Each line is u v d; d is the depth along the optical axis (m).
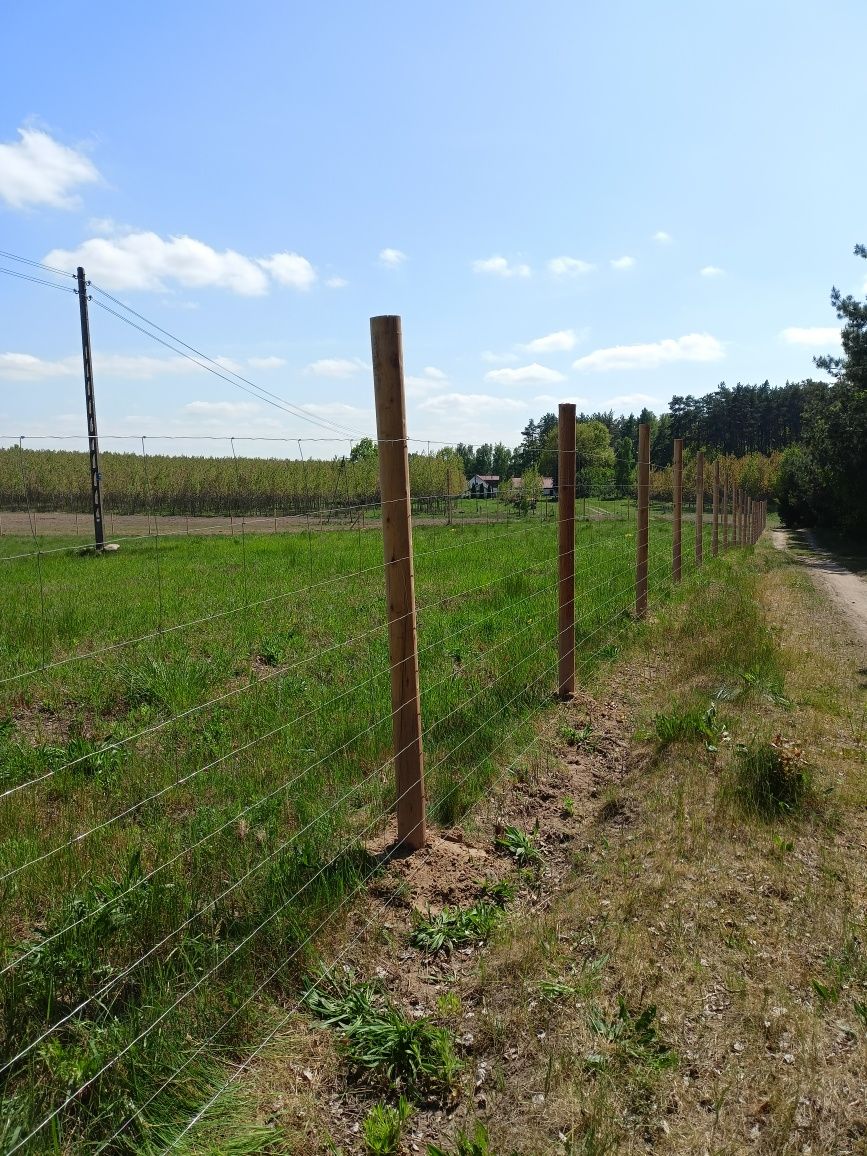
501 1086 2.63
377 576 12.61
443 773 4.92
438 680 6.66
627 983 3.13
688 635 9.02
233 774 4.73
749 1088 2.60
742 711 6.45
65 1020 2.58
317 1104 2.56
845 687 7.71
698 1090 2.59
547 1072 2.65
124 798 4.50
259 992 2.99
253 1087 2.59
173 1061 2.61
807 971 3.23
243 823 4.12
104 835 4.02
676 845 4.21
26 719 6.04
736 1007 2.99
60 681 6.72
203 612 9.38
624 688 7.30
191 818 4.22
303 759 5.00
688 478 54.00
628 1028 2.85
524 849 4.25
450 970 3.29
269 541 20.19
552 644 7.93
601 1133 2.40
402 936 3.46
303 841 3.93
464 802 4.64
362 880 3.75
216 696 6.36
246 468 35.91
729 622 9.34
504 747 5.48
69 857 3.75
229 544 19.27
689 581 13.55
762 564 20.89
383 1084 2.64
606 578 12.12
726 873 3.95
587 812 4.86
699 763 5.30
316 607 10.11
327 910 3.48
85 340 21.33
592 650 8.16
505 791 4.93
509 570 13.15
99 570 13.52
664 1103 2.53
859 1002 3.03
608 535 20.58
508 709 6.14
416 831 4.11
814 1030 2.86
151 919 3.24
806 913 3.65
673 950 3.33
